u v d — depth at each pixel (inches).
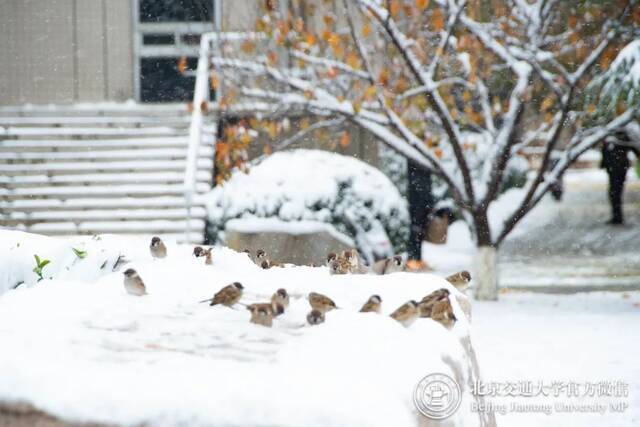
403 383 331.9
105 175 1689.2
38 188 1664.6
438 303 459.5
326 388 297.9
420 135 1528.1
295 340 395.5
